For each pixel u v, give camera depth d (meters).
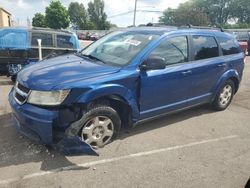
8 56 9.34
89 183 4.09
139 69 5.17
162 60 5.15
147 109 5.45
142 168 4.52
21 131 4.76
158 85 5.44
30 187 3.95
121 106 5.21
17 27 9.71
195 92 6.28
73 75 4.71
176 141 5.47
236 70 7.21
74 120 4.58
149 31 5.87
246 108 7.65
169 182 4.23
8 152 4.72
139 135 5.59
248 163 4.88
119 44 5.72
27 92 4.55
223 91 7.12
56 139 4.58
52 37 9.86
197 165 4.71
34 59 9.61
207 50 6.52
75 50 10.15
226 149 5.30
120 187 4.05
